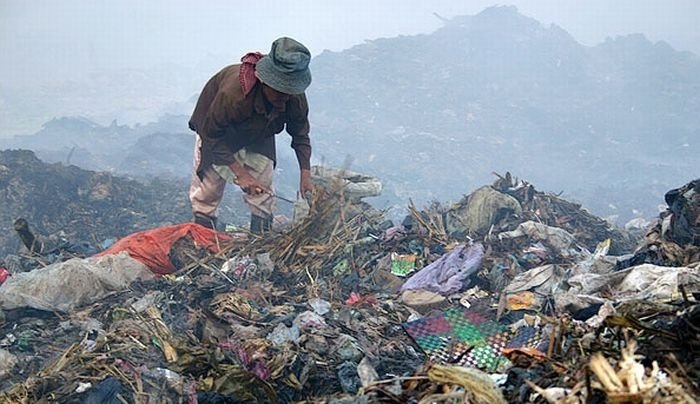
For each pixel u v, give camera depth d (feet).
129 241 21.65
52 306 18.63
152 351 15.74
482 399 8.59
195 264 21.07
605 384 7.91
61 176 37.83
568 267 20.44
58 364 15.23
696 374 8.88
